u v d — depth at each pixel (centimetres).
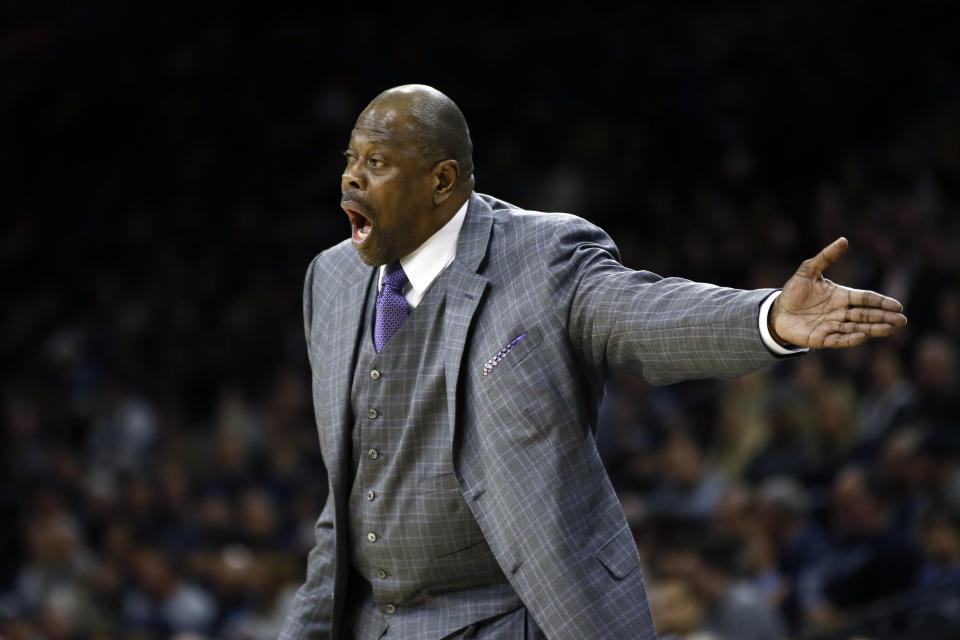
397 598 752
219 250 4084
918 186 3139
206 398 3503
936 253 2648
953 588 1620
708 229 3388
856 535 2000
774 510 2031
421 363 736
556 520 684
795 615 1905
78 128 4753
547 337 708
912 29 3881
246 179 4406
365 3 4806
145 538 2744
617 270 715
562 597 677
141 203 4484
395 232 735
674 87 3991
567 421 702
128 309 3884
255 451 3036
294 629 781
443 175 735
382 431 743
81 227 4450
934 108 3566
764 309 634
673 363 673
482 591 736
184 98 4700
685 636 1625
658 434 2644
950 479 1977
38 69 4959
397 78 4484
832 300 614
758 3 4188
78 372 3650
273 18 4875
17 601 2469
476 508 707
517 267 729
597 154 3812
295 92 4606
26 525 2838
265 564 2334
